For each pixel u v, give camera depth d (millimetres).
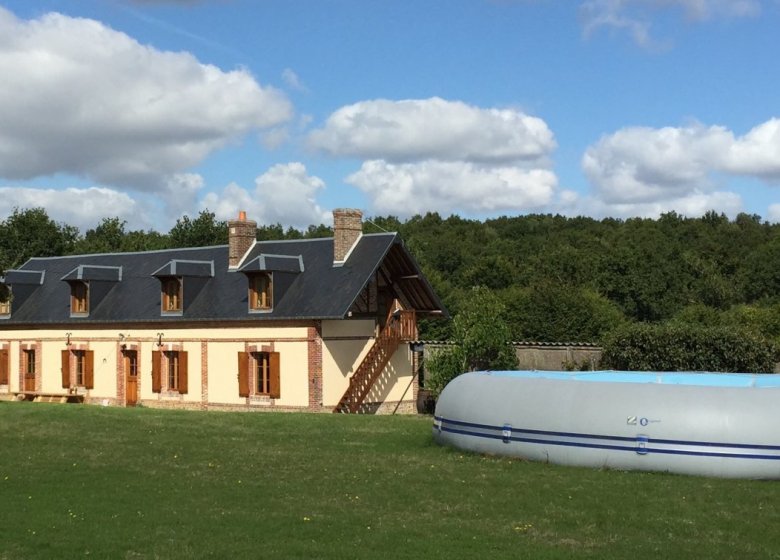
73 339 38375
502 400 17125
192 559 10461
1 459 17281
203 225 65500
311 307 31641
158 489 14328
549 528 11914
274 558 10469
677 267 70312
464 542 11148
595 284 65188
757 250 75188
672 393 15500
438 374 32438
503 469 15828
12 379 40562
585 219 116875
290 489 14336
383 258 32438
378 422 23625
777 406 14922
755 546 11086
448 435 18312
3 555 10609
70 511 12750
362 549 10820
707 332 30000
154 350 35719
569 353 33594
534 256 77875
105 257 41250
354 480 15070
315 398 31531
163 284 35688
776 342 32188
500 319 33125
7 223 60469
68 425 22453
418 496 13789
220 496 13797
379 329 34375
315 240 34844
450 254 84250
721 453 14758
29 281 41156
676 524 12102
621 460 15461
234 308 33844
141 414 25328
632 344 31125
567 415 16078
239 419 24188
